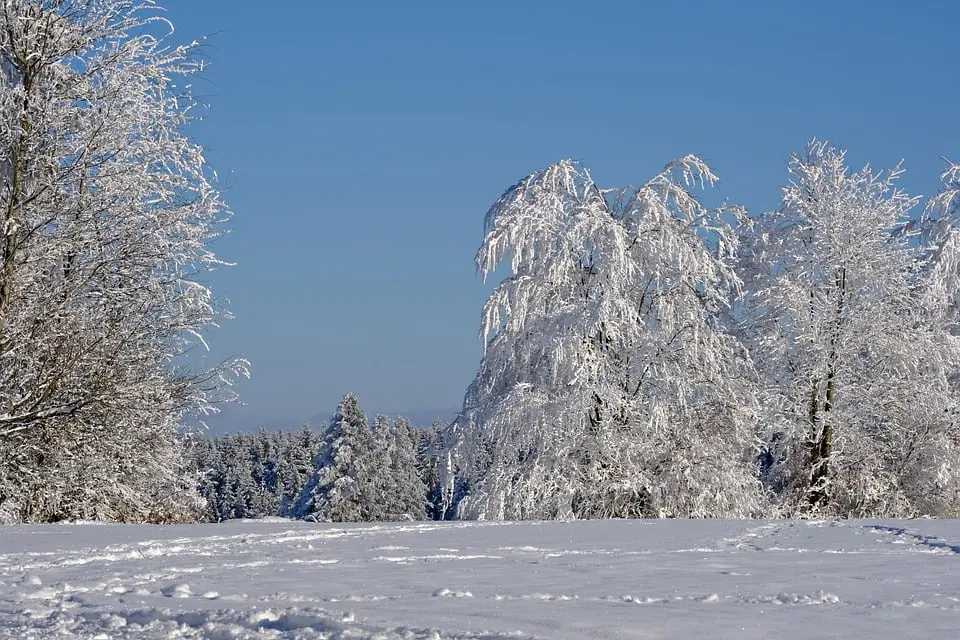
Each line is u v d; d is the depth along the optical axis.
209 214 19.06
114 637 6.80
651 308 24.64
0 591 9.02
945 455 25.06
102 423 18.25
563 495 23.22
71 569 10.76
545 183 24.88
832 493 25.70
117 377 17.84
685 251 23.75
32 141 17.45
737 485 24.03
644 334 24.05
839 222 25.58
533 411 23.62
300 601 7.84
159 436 20.20
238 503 110.12
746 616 7.04
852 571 9.90
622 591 8.38
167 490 26.89
